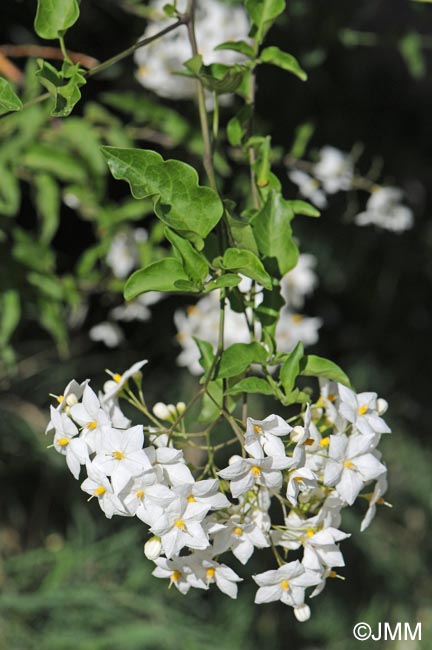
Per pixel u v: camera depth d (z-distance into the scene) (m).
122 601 1.09
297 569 0.61
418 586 1.35
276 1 0.68
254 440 0.59
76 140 0.85
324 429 0.63
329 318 1.30
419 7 1.04
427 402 1.39
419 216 1.28
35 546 1.16
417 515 1.37
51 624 1.07
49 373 1.10
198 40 0.88
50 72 0.63
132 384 1.13
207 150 0.66
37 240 0.96
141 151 0.60
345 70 1.15
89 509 1.16
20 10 0.96
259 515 0.61
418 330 1.36
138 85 0.98
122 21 0.97
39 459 1.11
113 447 0.59
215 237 0.63
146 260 0.90
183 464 0.59
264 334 0.64
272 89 1.07
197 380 1.13
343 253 1.22
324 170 0.96
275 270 0.65
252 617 1.21
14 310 0.84
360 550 1.31
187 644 1.07
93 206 0.88
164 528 0.58
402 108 1.25
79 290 0.94
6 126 0.84
